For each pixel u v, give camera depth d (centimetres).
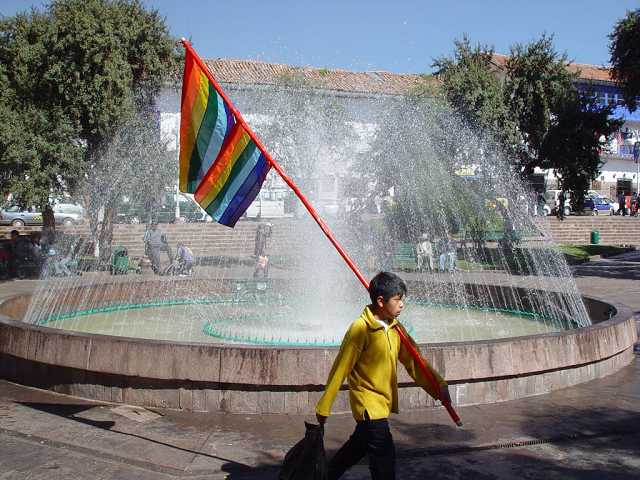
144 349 614
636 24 2361
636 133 5228
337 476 397
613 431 569
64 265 1927
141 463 493
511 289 1223
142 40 2003
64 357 650
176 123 2442
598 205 4594
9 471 477
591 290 1739
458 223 2433
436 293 1356
